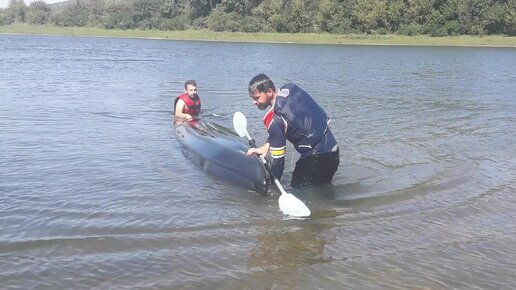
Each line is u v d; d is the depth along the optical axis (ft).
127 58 96.99
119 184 20.61
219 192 20.07
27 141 27.61
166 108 39.70
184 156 25.17
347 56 111.04
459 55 115.24
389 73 74.64
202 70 74.84
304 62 93.50
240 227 16.62
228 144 23.89
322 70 78.02
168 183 20.97
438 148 27.55
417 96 49.83
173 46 147.64
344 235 16.16
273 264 14.19
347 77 68.28
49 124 32.42
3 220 16.57
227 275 13.52
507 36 163.02
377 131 31.94
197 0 220.43
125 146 26.99
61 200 18.58
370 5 179.63
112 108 39.17
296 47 146.82
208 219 17.21
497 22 163.94
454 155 25.99
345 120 35.76
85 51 116.78
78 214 17.26
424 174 22.52
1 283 12.80
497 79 67.41
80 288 12.70
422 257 14.73
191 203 18.71
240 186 20.80
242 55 111.04
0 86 50.57
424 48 142.20
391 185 20.95
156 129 31.50
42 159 24.07
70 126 31.94
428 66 87.10
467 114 39.24
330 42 168.35
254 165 20.52
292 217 17.54
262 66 83.46
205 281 13.19
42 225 16.28
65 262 13.96
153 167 23.18
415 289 12.99
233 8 216.33
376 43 162.61
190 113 32.91
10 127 31.17
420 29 172.04
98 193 19.47
